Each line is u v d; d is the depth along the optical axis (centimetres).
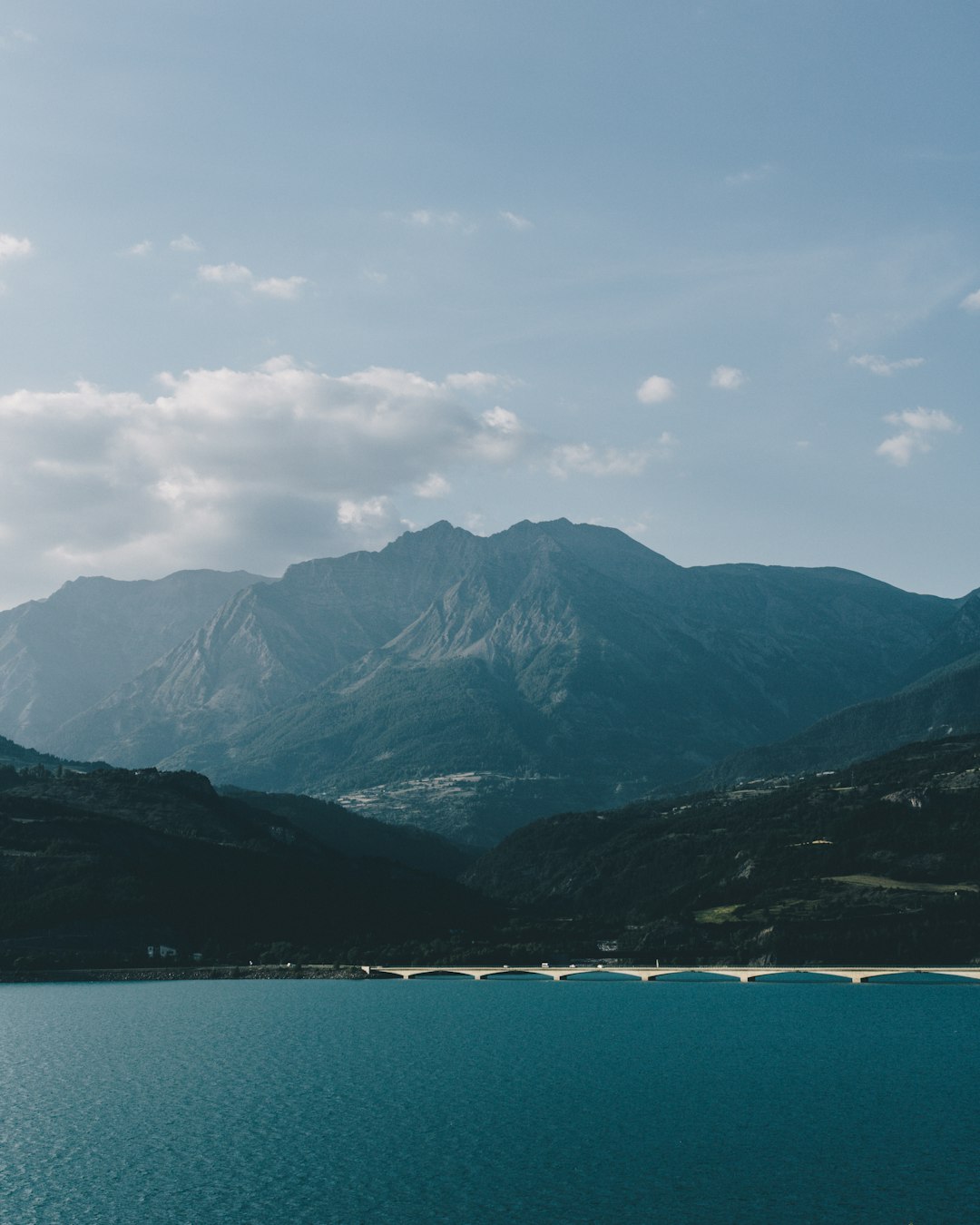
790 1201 15150
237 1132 18912
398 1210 14862
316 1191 15612
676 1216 14588
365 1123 19600
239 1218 14550
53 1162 17038
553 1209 14888
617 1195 15425
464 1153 17575
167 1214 14688
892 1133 18812
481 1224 14288
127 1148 17888
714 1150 17788
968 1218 14475
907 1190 15638
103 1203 15125
